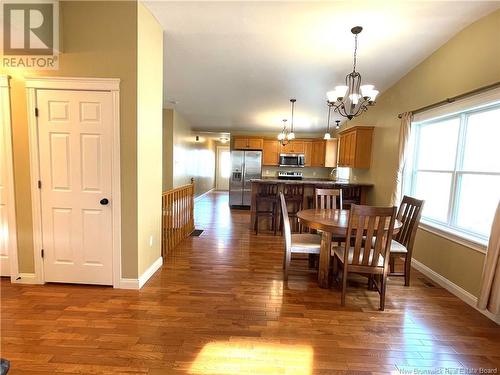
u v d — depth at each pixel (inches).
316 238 126.3
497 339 81.3
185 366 67.4
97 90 98.8
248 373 65.7
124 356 70.1
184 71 164.6
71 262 106.6
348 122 266.4
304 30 117.6
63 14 96.7
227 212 281.6
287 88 188.2
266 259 145.2
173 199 156.9
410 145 149.8
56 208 104.1
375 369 68.3
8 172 103.1
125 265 105.9
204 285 111.8
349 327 85.5
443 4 96.0
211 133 352.5
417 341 79.5
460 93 111.3
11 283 107.3
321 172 331.0
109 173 101.9
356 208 93.1
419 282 120.2
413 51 131.1
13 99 99.8
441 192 130.4
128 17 96.8
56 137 100.7
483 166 106.7
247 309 94.4
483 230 105.3
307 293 107.7
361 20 108.6
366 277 125.3
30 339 75.5
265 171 333.1
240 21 112.3
